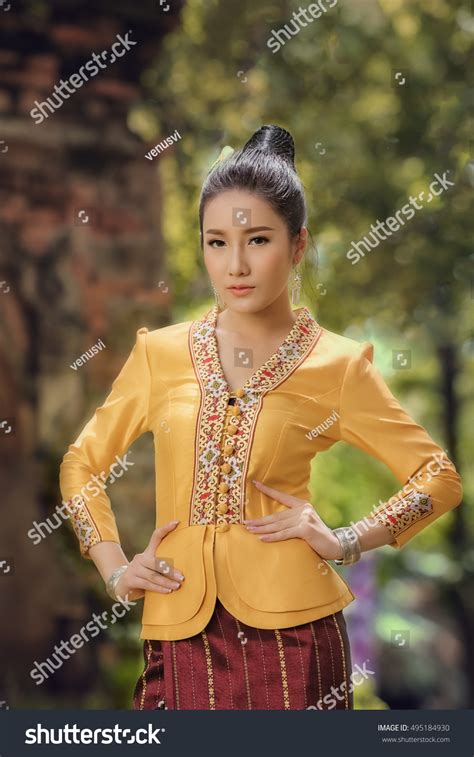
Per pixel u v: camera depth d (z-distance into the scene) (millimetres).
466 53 13914
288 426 4438
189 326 4711
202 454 4426
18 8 9609
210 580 4320
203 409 4469
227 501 4375
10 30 9633
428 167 13766
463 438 17734
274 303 4586
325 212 13461
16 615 9414
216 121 12469
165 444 4520
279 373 4516
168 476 4496
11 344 9625
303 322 4668
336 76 13312
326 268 13570
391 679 17172
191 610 4324
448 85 13844
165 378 4609
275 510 4422
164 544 4438
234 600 4324
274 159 4504
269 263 4410
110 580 4598
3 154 9633
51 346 9758
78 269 9836
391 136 13656
